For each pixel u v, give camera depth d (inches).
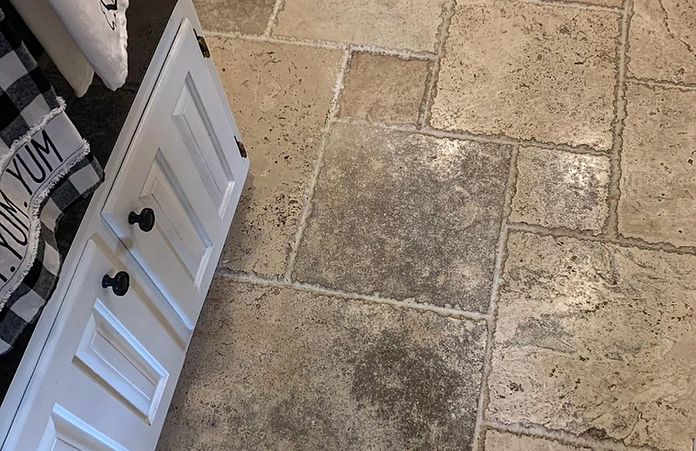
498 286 61.7
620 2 77.9
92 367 39.7
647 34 75.4
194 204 51.2
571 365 57.6
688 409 55.2
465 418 56.1
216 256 58.1
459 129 70.6
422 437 55.5
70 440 37.7
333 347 59.6
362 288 62.3
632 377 56.8
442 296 61.5
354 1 80.0
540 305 60.5
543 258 62.7
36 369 33.7
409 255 63.7
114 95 39.3
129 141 40.1
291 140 70.9
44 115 27.4
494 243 63.9
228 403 57.8
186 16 46.2
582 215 64.7
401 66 75.2
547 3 78.4
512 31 76.7
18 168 27.4
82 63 33.0
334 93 73.7
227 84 75.0
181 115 46.3
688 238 62.9
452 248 63.8
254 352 59.8
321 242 64.9
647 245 62.7
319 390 57.8
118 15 33.5
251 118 72.5
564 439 54.8
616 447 54.3
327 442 55.7
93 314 38.5
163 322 49.2
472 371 57.9
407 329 60.1
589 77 72.9
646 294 60.4
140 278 44.3
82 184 32.5
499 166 68.0
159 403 51.0
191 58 46.9
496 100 72.2
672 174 66.4
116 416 43.6
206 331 61.0
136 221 41.2
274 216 66.6
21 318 29.7
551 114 70.9
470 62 74.9
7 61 25.0
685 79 72.2
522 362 58.0
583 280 61.4
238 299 62.4
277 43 77.7
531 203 65.7
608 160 67.7
